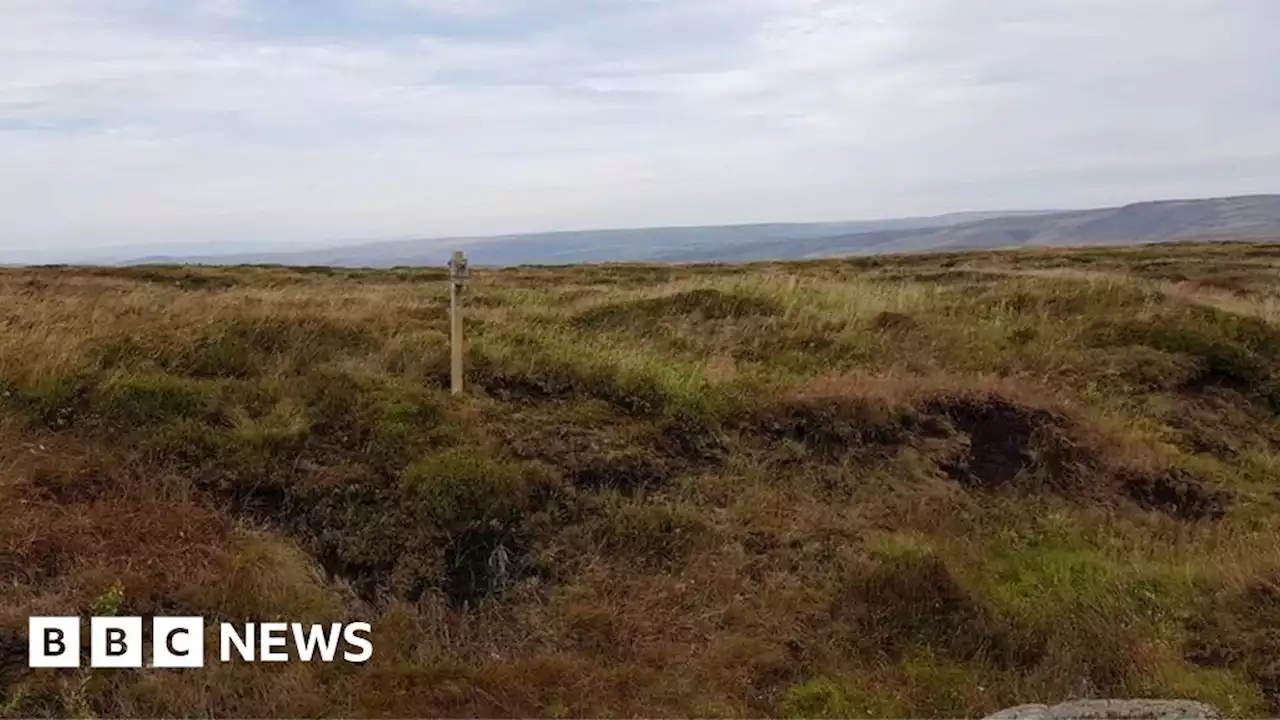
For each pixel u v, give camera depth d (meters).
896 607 5.38
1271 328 12.25
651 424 7.59
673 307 12.65
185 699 4.35
